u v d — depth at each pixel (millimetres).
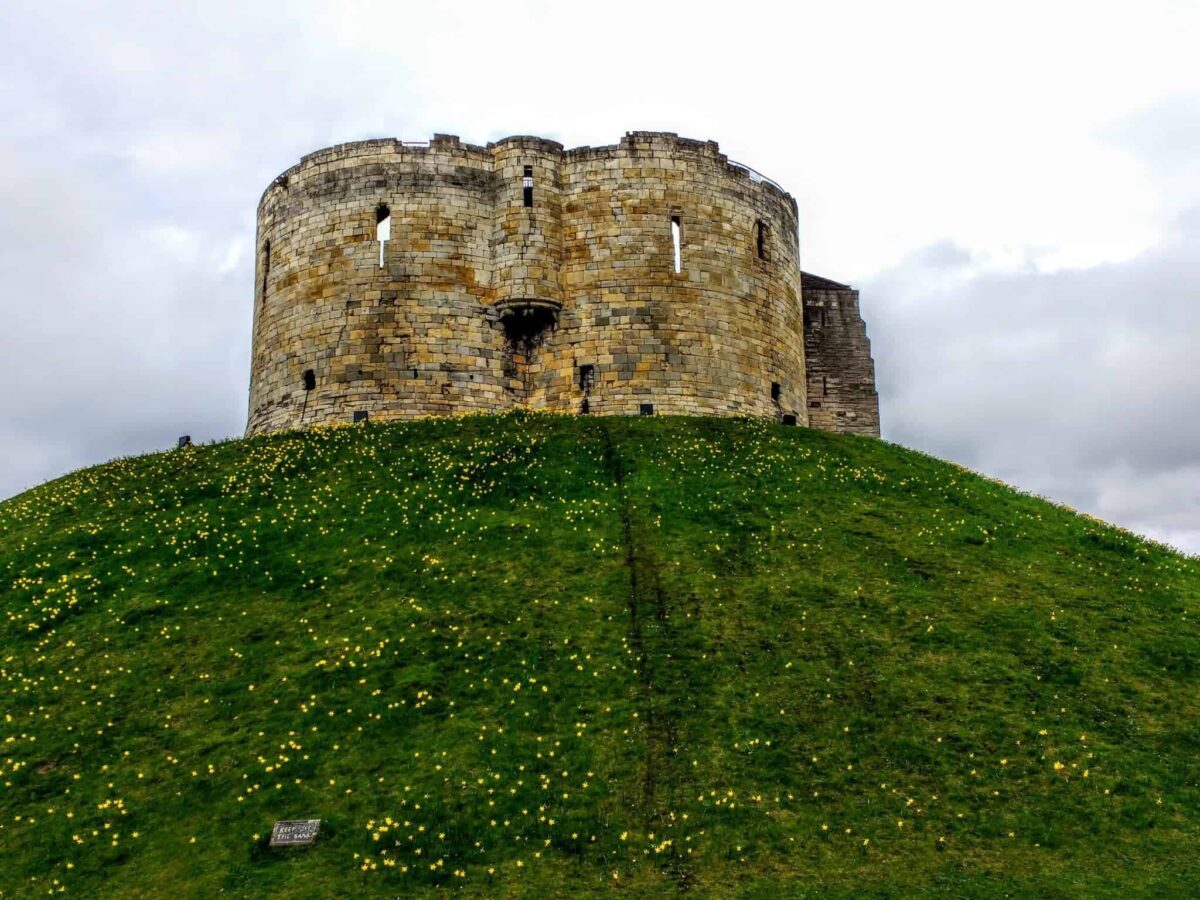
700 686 30312
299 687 30859
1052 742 28250
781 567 36531
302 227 53375
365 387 50531
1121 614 34719
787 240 57125
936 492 43469
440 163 52625
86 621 34938
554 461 43719
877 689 30297
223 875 24109
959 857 24266
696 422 48344
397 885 23547
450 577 35906
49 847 25500
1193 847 24375
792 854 24391
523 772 27109
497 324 51781
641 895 22953
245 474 44156
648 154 53031
